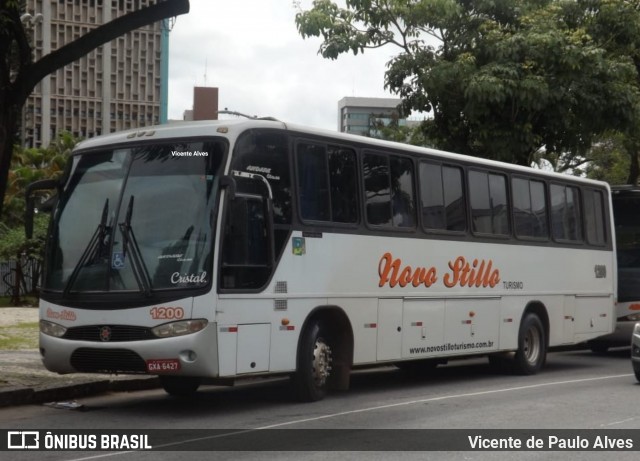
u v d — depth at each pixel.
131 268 11.02
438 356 14.81
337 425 10.52
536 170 17.62
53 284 11.54
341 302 12.84
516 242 16.88
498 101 21.53
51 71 12.88
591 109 22.70
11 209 44.16
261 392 13.84
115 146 11.80
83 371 11.22
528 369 17.03
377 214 13.69
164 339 10.69
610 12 23.77
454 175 15.51
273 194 11.88
